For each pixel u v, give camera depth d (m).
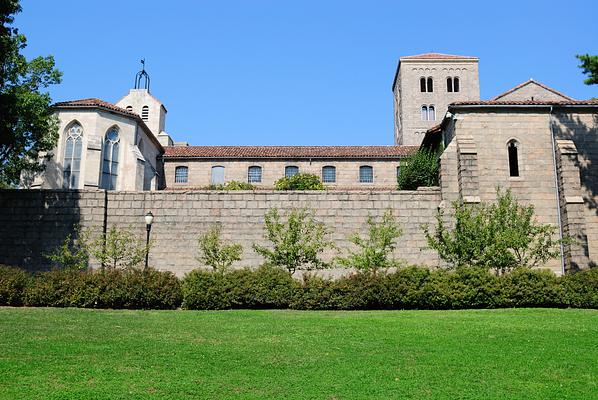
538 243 28.11
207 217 29.98
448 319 19.69
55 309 21.62
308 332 17.00
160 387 11.39
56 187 40.00
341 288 23.34
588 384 11.81
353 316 20.56
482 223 26.98
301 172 51.56
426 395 11.05
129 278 23.38
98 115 41.06
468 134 31.73
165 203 30.14
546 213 30.97
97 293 22.81
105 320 18.95
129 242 28.77
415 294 23.31
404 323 18.70
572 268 29.42
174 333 16.73
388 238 26.84
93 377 11.99
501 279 24.03
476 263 26.16
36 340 15.27
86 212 29.88
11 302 22.81
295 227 27.69
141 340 15.62
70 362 13.06
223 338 16.06
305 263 28.45
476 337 16.30
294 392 11.19
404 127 87.06
